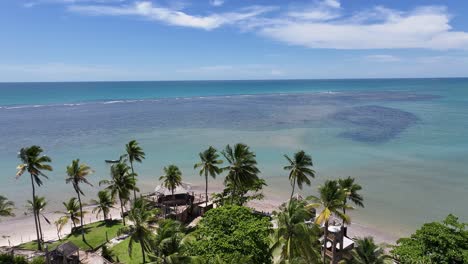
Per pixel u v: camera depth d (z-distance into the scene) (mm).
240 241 29891
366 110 181250
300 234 29812
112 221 56375
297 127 132750
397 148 100750
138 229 37688
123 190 53156
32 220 58688
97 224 55500
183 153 97312
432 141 108562
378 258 31016
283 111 179500
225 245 29219
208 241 30531
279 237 31062
